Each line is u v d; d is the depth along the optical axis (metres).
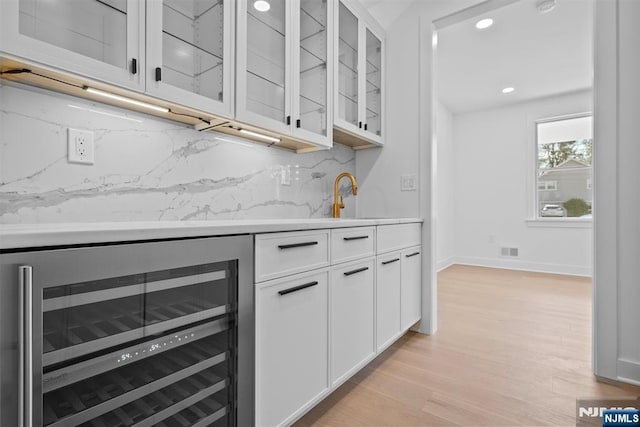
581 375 1.69
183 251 0.86
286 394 1.17
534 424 1.30
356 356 1.57
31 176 1.04
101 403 0.77
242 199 1.71
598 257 1.67
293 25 1.62
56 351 0.68
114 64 1.00
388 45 2.47
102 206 1.19
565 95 4.31
